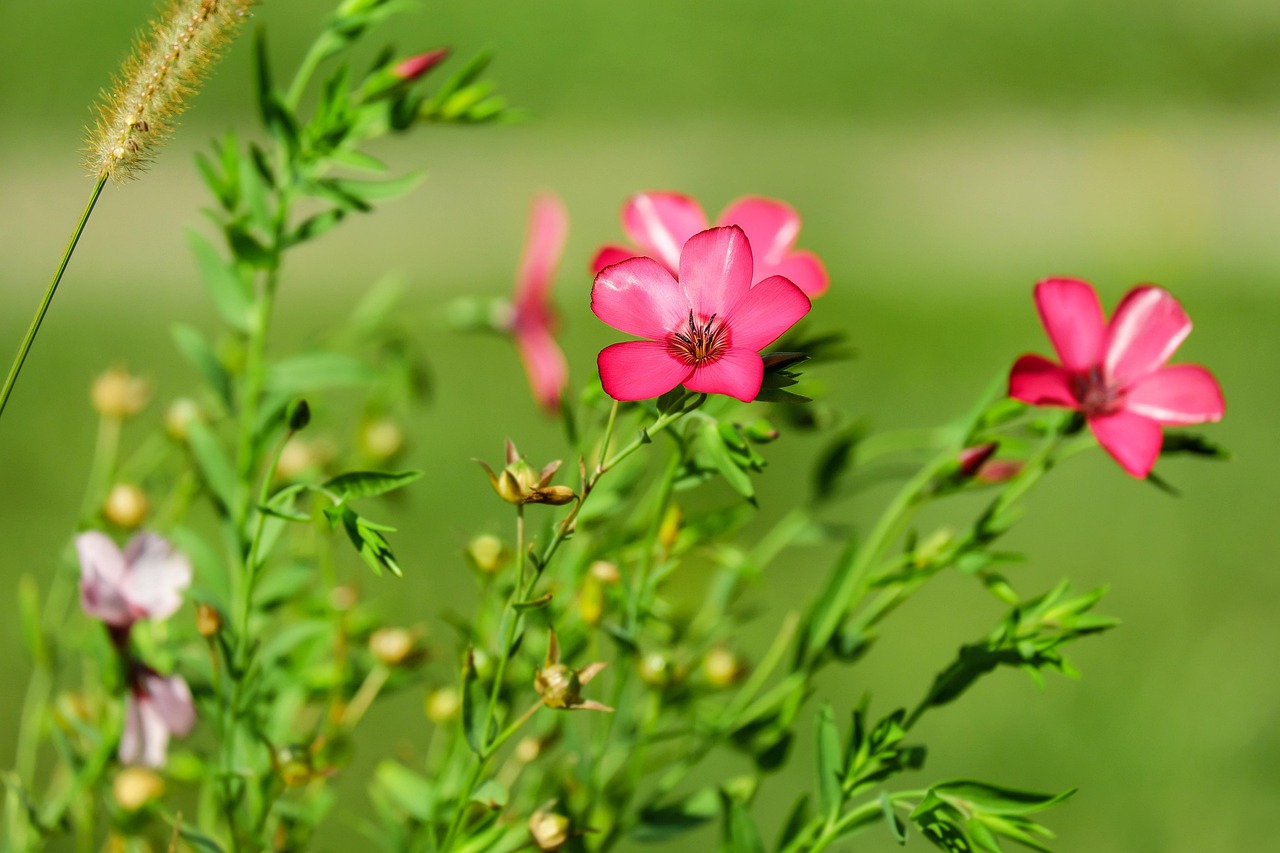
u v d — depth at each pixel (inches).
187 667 29.7
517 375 68.2
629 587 28.3
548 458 59.6
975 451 28.8
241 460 29.4
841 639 29.1
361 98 29.2
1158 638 50.8
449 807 28.9
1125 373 28.4
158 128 27.0
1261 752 46.0
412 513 52.2
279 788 28.8
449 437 60.1
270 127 29.0
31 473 57.4
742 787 29.0
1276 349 78.7
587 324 82.6
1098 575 54.8
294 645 29.3
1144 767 45.6
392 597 32.6
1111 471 62.2
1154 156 112.4
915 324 86.8
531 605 27.2
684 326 27.0
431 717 29.2
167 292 104.9
